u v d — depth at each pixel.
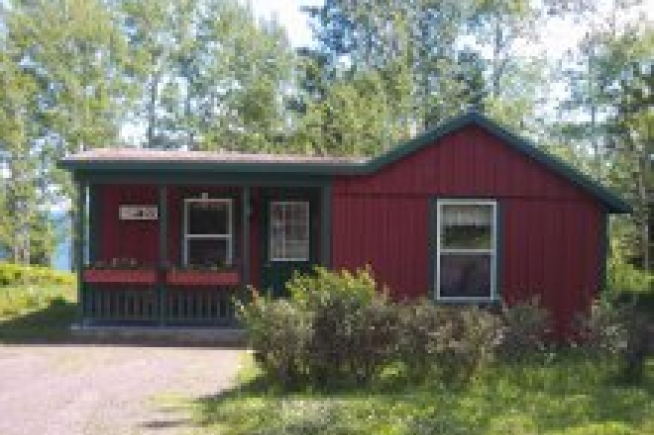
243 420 10.57
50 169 48.34
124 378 13.85
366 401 11.43
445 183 19.06
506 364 13.73
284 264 21.30
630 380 13.19
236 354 16.62
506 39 46.28
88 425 10.56
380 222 19.09
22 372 14.38
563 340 18.72
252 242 21.23
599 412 10.92
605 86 40.81
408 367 12.90
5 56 47.09
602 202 19.25
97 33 48.44
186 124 53.72
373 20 47.53
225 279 19.23
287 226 21.34
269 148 49.97
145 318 19.27
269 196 21.28
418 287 19.02
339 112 42.81
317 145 42.94
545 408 11.12
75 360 15.68
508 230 19.09
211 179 19.16
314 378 12.65
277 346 12.41
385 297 13.11
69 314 21.97
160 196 19.70
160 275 19.27
